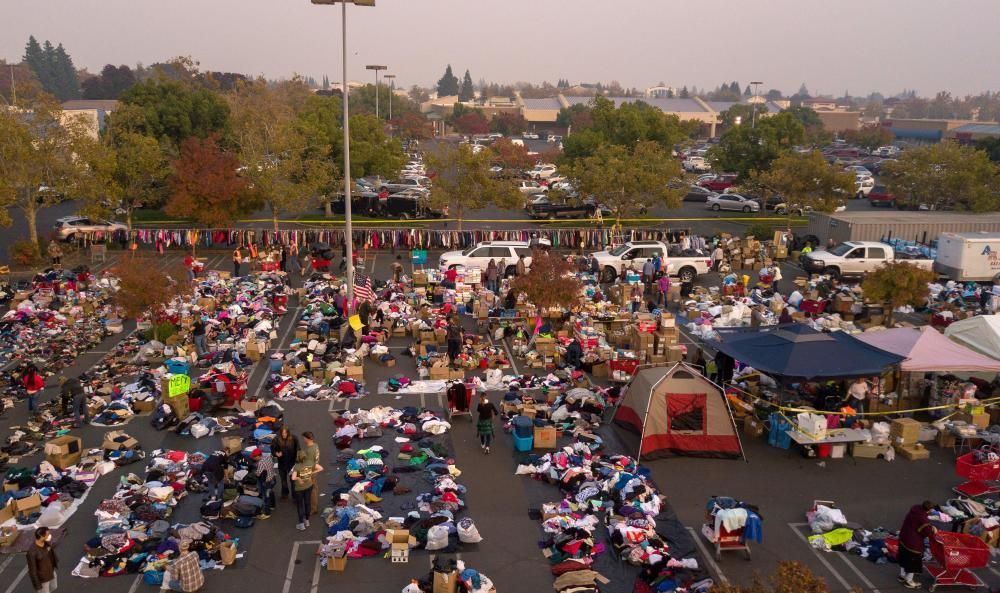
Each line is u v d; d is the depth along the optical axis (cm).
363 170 5047
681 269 3309
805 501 1448
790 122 5722
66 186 3409
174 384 1714
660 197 4091
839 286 3098
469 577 1126
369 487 1419
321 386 1966
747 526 1230
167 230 3609
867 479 1548
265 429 1656
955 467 1612
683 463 1609
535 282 2272
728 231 4506
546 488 1472
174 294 2308
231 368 2005
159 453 1559
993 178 4697
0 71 13225
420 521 1316
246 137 4112
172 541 1216
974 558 1141
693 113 15700
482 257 3238
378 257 3772
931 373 1947
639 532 1265
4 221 3186
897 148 11412
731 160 5831
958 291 3053
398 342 2394
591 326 2384
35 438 1634
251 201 3741
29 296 2719
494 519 1351
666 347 2200
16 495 1341
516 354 2291
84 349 2262
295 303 2853
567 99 17100
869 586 1180
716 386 1616
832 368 1662
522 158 6981
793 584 879
